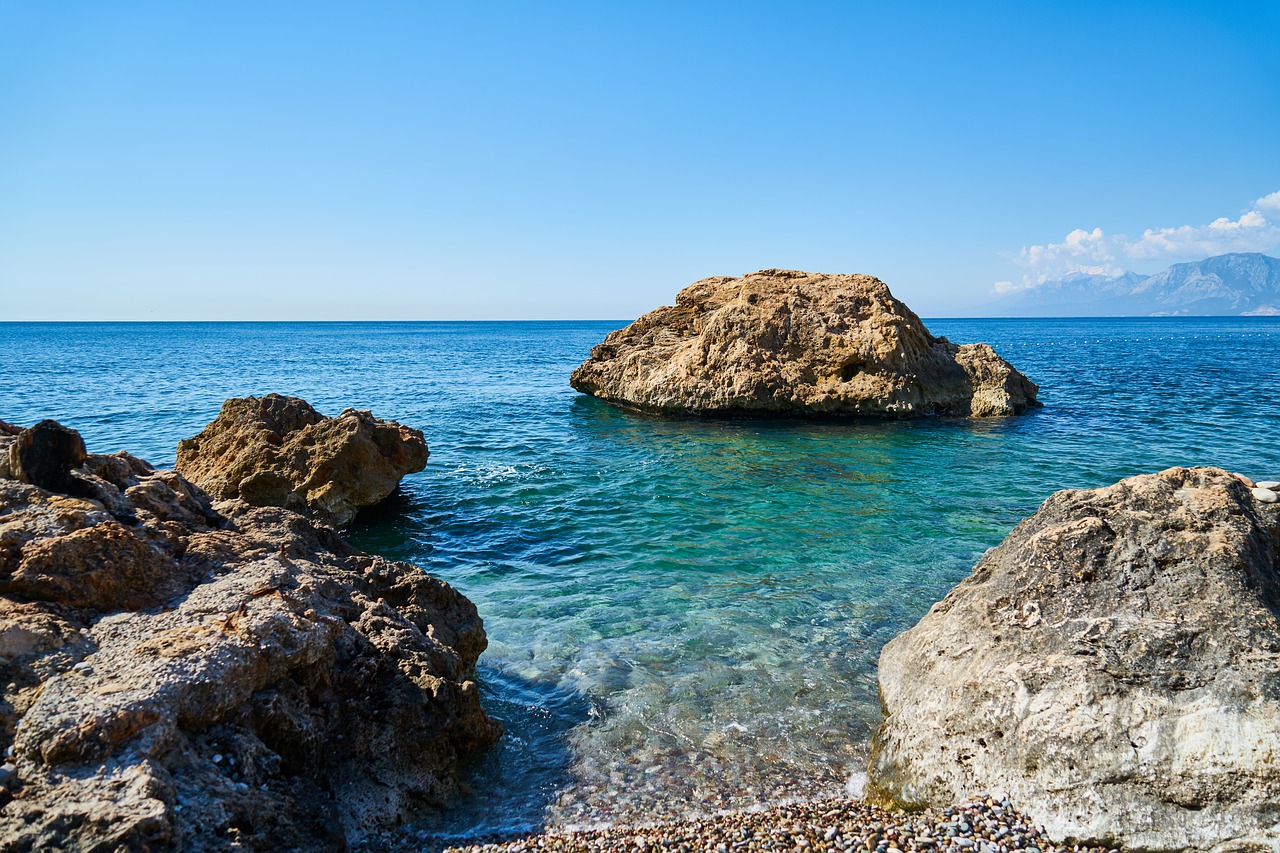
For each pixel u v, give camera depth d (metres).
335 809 5.85
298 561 8.12
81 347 98.00
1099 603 6.79
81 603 6.14
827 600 11.43
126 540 6.59
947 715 6.79
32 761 4.68
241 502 9.32
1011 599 7.30
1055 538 7.34
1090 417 29.34
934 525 15.30
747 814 6.49
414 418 31.23
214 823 4.79
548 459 22.38
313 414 18.11
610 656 9.60
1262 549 7.03
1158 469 20.00
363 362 71.12
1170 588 6.62
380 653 7.11
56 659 5.43
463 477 19.89
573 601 11.52
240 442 16.38
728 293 35.94
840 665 9.31
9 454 7.33
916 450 23.11
